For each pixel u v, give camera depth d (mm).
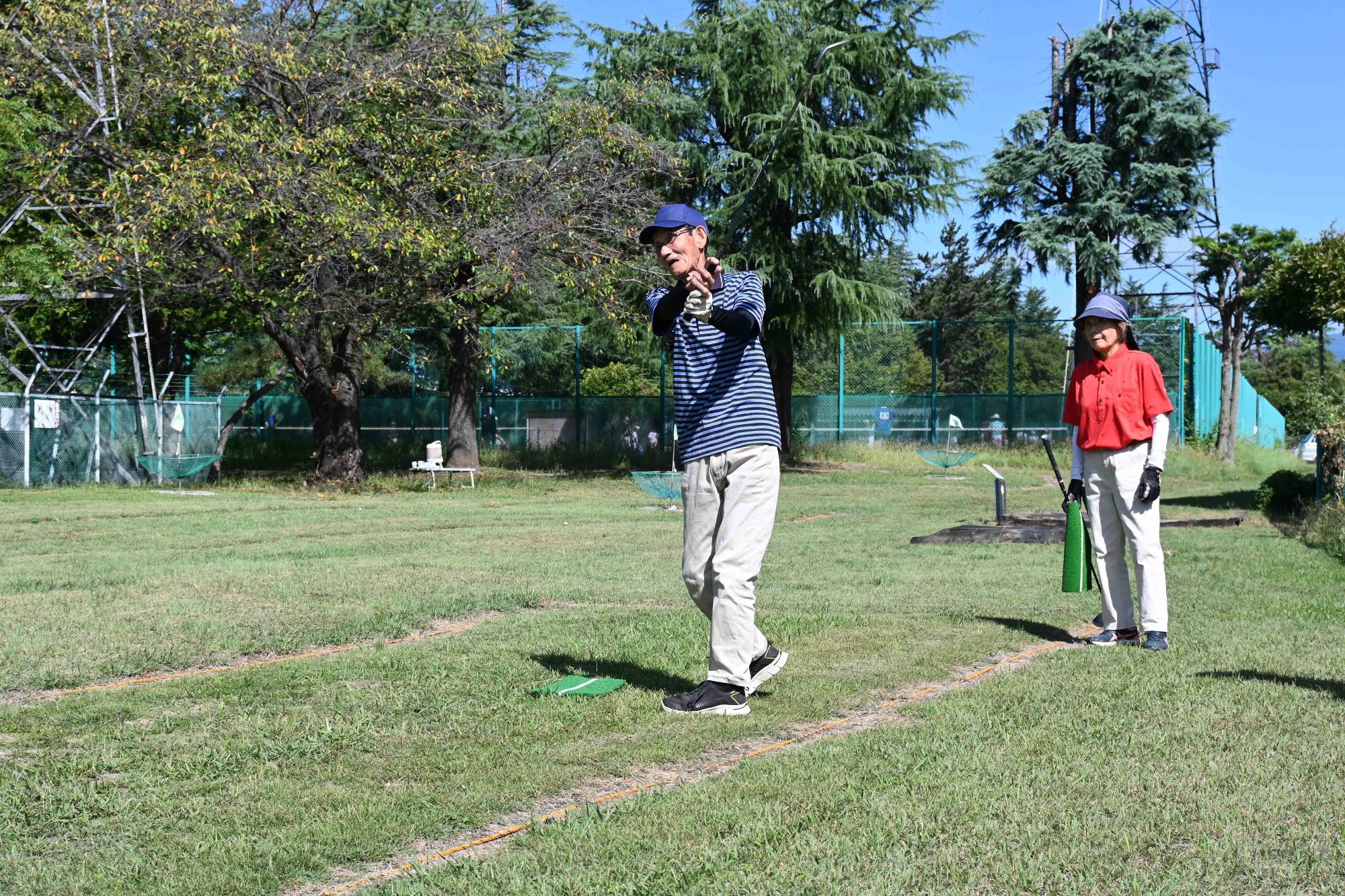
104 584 9016
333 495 22094
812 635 6547
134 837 3391
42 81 22688
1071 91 35938
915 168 30016
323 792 3775
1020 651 6250
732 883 2928
